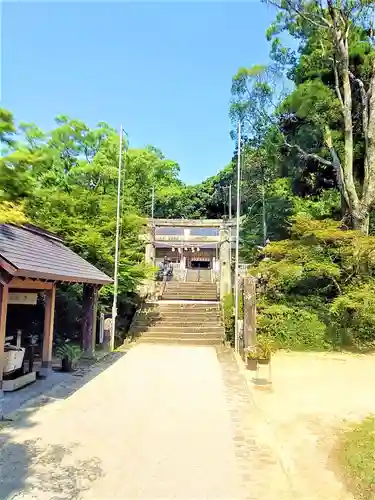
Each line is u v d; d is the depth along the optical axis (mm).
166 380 8695
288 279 13773
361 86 16062
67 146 16828
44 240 9859
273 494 3762
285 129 18734
